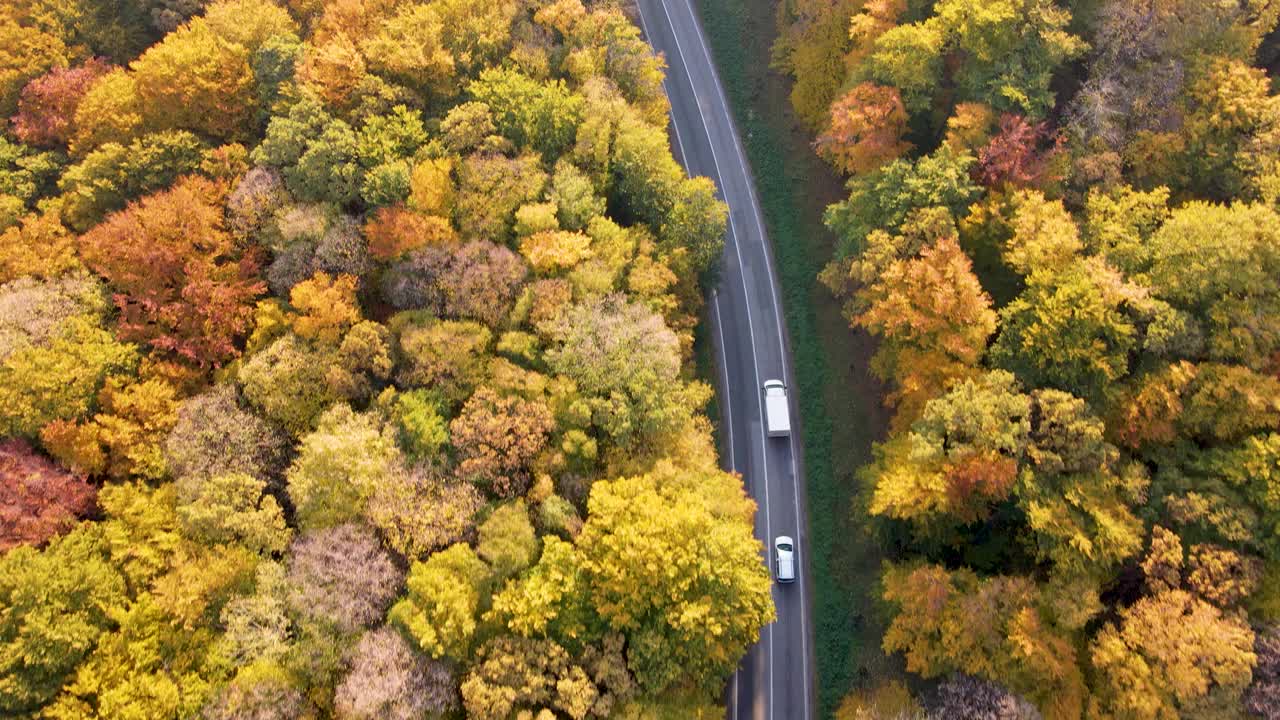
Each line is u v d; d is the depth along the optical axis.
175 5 66.00
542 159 58.22
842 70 63.94
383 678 41.44
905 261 51.31
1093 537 44.97
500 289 51.38
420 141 56.09
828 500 60.88
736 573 46.00
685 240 59.03
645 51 63.62
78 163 59.97
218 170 56.06
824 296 65.25
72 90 60.25
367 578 44.41
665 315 57.00
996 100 53.16
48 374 48.38
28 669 42.09
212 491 46.72
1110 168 51.53
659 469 48.19
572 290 52.34
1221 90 51.91
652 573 43.91
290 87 57.88
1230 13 53.09
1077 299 47.09
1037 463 46.06
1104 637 44.38
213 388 50.47
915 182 51.78
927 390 50.94
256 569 46.03
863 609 57.25
